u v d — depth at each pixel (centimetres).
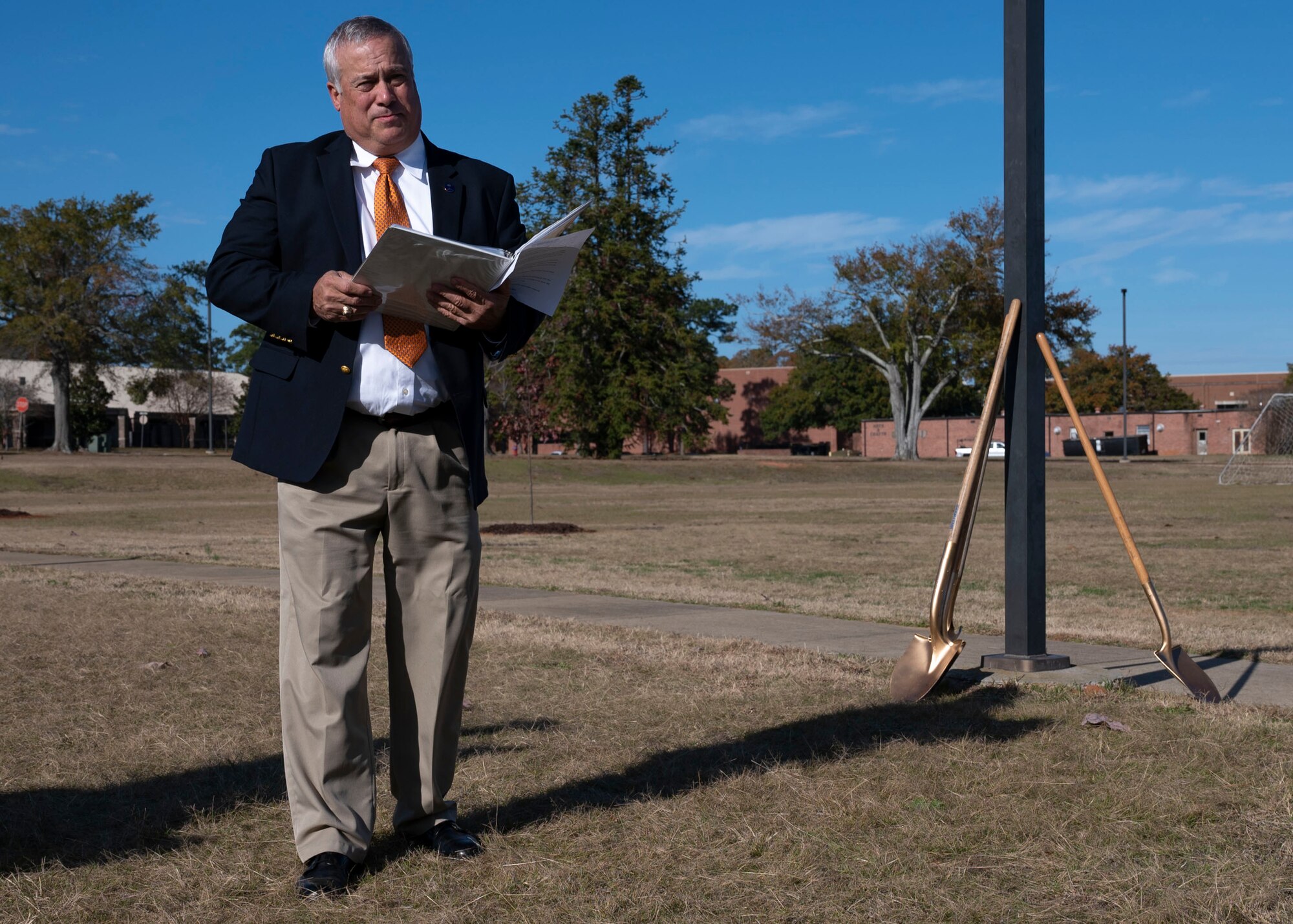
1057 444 8806
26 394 7012
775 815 355
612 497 3516
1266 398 8275
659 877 305
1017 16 593
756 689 569
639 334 5362
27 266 5750
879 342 6725
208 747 450
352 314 286
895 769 409
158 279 5841
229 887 299
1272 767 409
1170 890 292
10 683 577
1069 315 5997
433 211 311
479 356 315
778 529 2077
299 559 303
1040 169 596
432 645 317
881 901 289
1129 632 788
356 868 310
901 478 5003
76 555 1389
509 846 329
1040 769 409
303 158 306
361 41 298
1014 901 289
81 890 297
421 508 308
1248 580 1192
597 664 639
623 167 5441
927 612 903
